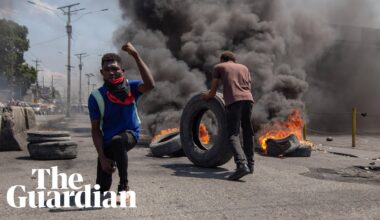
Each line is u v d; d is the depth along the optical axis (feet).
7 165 25.03
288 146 30.71
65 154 27.81
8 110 33.19
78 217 13.80
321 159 29.86
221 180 20.56
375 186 19.66
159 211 14.65
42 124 73.10
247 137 22.22
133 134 14.88
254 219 13.96
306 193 17.90
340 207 15.58
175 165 25.50
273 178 21.35
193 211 14.74
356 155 32.76
